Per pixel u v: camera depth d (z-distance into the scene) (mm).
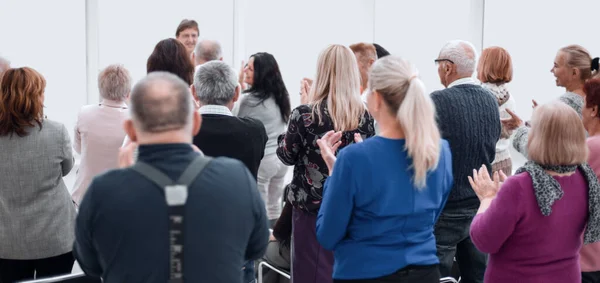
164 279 1909
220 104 3367
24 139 3348
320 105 3301
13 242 3420
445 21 6691
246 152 3383
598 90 3238
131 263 1911
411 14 6703
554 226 2660
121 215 1901
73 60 6180
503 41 6598
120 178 1939
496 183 2891
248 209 2037
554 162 2611
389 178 2426
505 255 2760
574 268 2758
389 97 2420
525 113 6633
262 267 4160
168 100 1979
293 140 3314
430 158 2393
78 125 3973
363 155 2426
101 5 6195
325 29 6762
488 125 3611
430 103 2400
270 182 5012
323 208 2516
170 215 1913
